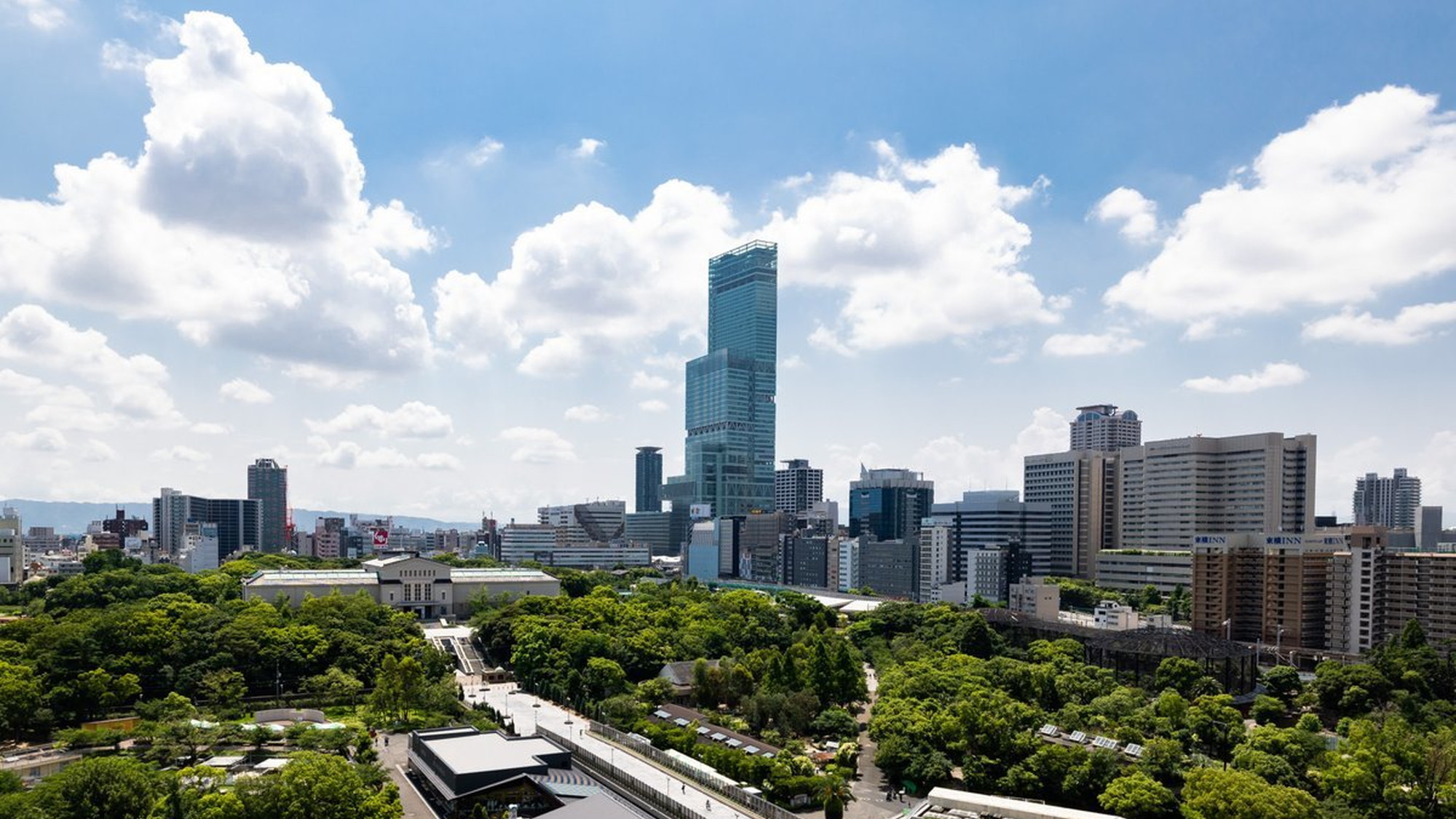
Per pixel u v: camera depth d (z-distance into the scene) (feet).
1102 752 588.50
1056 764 587.27
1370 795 529.86
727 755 641.40
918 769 619.26
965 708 641.40
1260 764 574.97
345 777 476.13
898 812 578.66
